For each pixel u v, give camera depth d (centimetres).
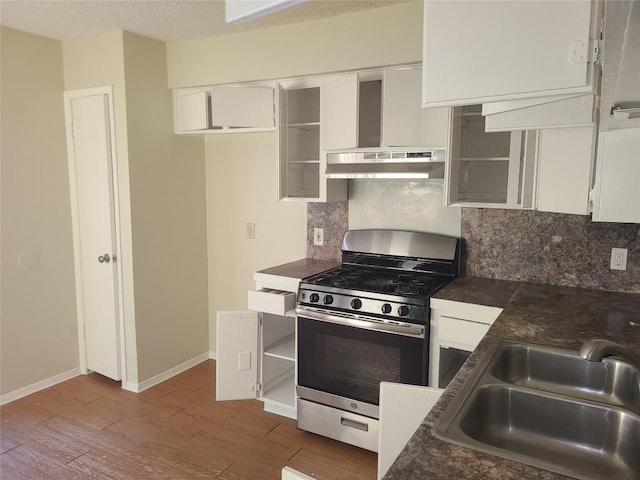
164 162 347
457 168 262
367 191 312
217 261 388
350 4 264
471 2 95
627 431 111
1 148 305
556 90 89
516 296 232
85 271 350
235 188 371
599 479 85
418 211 298
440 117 253
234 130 333
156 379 351
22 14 280
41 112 326
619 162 180
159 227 346
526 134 223
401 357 241
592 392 146
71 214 349
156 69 336
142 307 336
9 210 312
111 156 326
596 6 85
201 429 288
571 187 194
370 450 257
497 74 94
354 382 257
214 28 307
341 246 323
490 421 125
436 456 92
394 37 267
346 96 275
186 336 376
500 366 147
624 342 159
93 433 282
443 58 99
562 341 160
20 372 325
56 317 345
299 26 295
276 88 296
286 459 258
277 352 299
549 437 121
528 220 265
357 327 251
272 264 362
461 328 229
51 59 330
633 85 98
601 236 246
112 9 272
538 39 90
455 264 281
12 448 265
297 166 325
